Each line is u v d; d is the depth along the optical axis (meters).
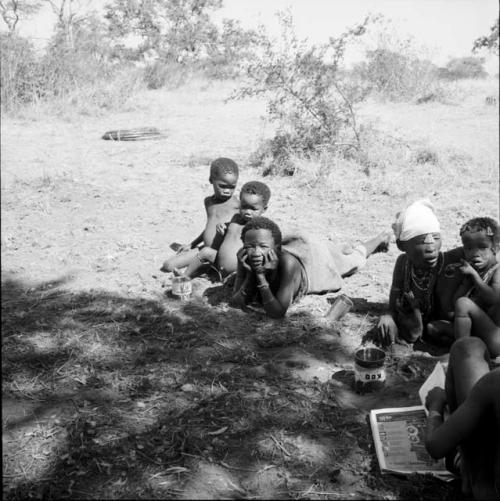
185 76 24.00
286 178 10.15
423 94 19.33
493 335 4.27
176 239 7.37
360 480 3.31
